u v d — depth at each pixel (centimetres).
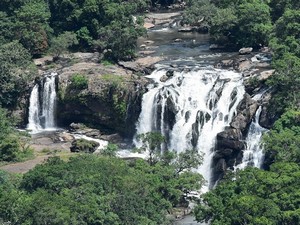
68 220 14950
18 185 16962
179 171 18362
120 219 15625
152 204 16275
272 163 18150
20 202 15400
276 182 15212
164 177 17688
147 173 17600
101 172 16575
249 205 14625
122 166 17200
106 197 15738
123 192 16038
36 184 16525
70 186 16225
